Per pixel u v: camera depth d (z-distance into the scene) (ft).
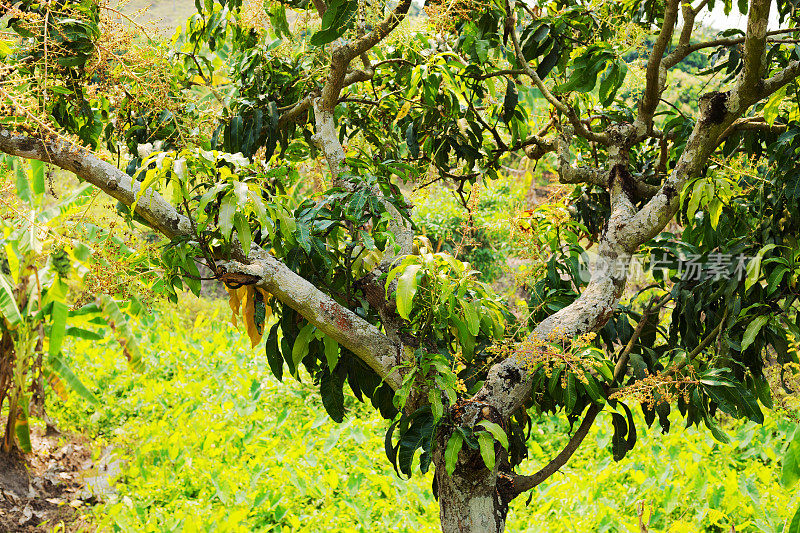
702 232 8.38
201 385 19.30
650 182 9.15
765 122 7.78
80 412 19.99
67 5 6.86
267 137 9.67
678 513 14.51
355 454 17.02
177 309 24.90
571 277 8.05
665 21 6.82
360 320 6.61
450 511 6.57
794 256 7.40
